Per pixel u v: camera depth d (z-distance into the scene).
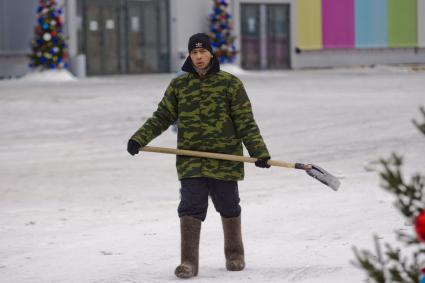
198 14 82.00
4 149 34.56
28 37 73.44
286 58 87.94
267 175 26.77
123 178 26.97
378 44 94.50
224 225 13.59
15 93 56.47
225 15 80.06
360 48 93.19
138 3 78.75
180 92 13.31
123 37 78.25
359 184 23.86
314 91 59.00
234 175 13.25
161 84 64.38
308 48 89.06
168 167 29.31
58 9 70.94
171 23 80.44
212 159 13.16
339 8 91.19
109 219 19.81
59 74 70.19
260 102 51.62
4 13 72.00
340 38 91.56
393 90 59.44
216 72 13.23
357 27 92.75
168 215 20.12
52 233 18.06
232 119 13.26
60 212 21.06
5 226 19.11
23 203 22.67
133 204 22.12
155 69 80.38
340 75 77.69
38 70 70.62
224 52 79.94
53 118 44.34
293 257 14.49
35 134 39.09
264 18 85.94
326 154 31.36
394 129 38.25
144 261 14.62
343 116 44.12
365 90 59.69
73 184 25.91
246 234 16.98
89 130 40.12
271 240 16.25
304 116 44.50
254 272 13.39
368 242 15.45
